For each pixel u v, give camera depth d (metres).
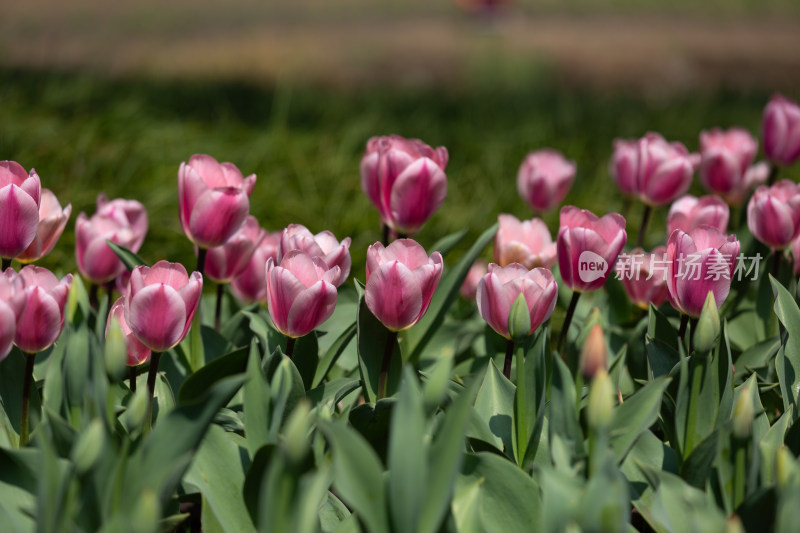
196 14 11.70
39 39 8.26
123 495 1.10
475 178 4.28
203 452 1.30
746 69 9.01
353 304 1.96
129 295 1.31
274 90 6.32
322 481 0.92
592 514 0.94
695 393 1.32
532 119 5.71
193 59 7.92
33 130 4.02
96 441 0.99
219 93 6.05
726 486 1.21
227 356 1.42
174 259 2.94
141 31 9.72
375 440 1.46
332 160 4.27
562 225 1.58
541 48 9.69
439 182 1.66
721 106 6.50
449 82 7.65
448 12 13.29
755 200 1.71
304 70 7.67
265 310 1.91
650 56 9.38
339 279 1.52
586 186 4.29
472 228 3.50
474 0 11.41
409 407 1.02
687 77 8.50
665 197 2.14
